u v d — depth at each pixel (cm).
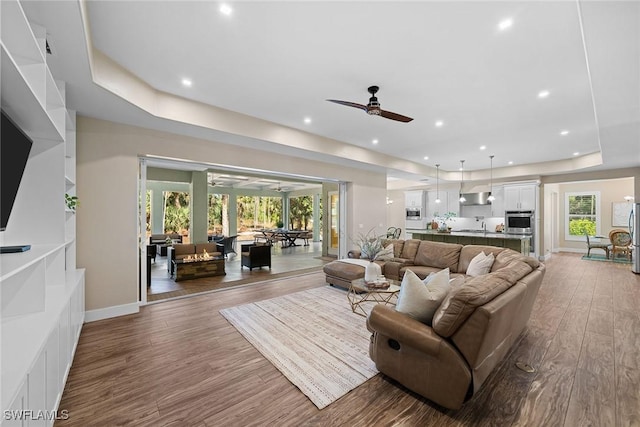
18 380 115
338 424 174
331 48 256
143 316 351
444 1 199
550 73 296
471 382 176
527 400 193
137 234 372
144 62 280
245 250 669
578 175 750
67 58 223
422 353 191
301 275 586
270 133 450
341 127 478
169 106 350
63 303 201
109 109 317
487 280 197
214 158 450
